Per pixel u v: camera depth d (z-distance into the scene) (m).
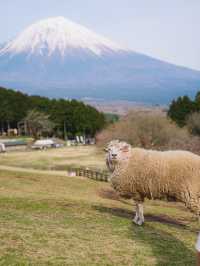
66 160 76.00
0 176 30.72
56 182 32.03
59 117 131.88
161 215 17.95
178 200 12.72
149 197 13.31
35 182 30.05
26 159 77.88
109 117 168.50
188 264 9.96
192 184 12.25
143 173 12.92
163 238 12.27
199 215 12.44
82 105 136.88
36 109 135.62
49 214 14.52
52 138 123.88
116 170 13.62
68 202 17.88
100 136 65.50
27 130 132.25
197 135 62.88
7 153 92.50
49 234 11.26
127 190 13.55
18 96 138.50
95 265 9.23
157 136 53.81
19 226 11.82
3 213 13.86
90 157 80.94
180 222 16.23
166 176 12.51
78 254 9.84
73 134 134.88
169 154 12.86
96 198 24.14
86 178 41.53
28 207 15.81
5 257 9.05
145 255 10.41
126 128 55.47
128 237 11.99
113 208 17.59
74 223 13.15
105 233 12.20
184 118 88.94
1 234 10.71
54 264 8.98
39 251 9.71
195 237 13.00
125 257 10.05
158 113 63.25
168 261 10.08
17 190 23.88
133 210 17.88
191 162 12.42
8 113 130.50
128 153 13.41
